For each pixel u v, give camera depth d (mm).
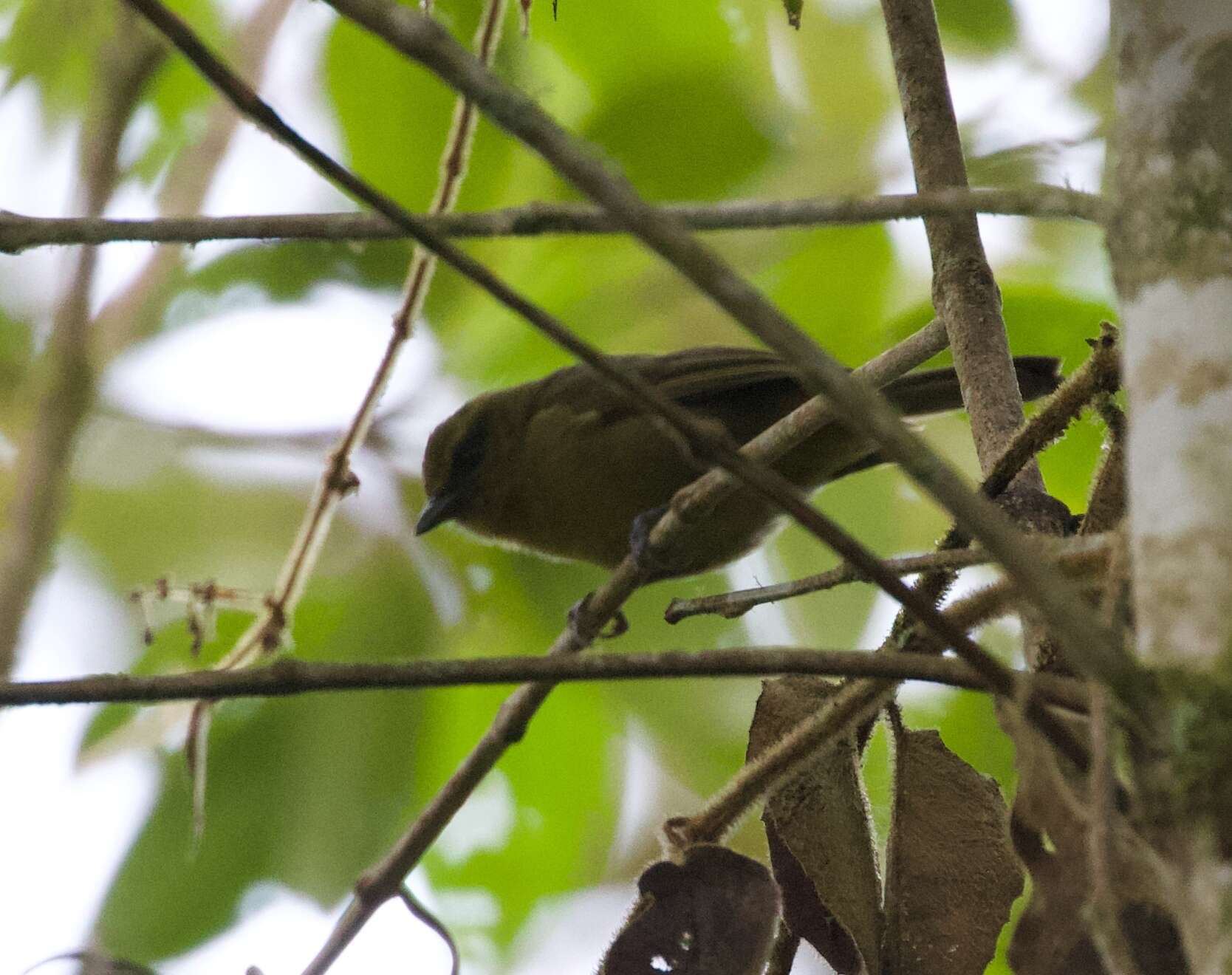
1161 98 3977
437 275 11914
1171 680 3570
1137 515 3797
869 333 11039
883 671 4703
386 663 4969
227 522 12430
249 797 10289
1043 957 4531
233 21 11453
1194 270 3828
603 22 11547
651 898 5797
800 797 6094
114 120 8734
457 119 8750
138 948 9961
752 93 11727
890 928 5902
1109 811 3879
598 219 5098
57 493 7617
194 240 5488
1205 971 3377
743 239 11281
